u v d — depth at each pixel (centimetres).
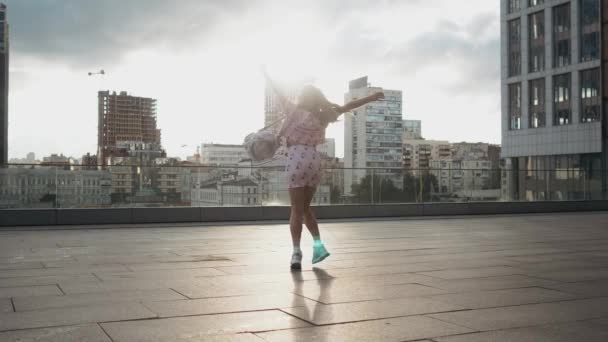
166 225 1293
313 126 566
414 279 489
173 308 363
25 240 891
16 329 306
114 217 1334
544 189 2088
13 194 1260
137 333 298
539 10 6372
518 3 6631
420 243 842
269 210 1488
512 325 321
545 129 6328
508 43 6762
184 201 1402
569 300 397
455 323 325
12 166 1258
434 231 1100
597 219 1573
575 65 6016
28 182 1273
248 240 892
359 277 499
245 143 753
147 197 1370
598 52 5838
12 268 560
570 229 1164
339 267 568
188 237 952
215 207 1431
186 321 327
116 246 792
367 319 334
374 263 601
